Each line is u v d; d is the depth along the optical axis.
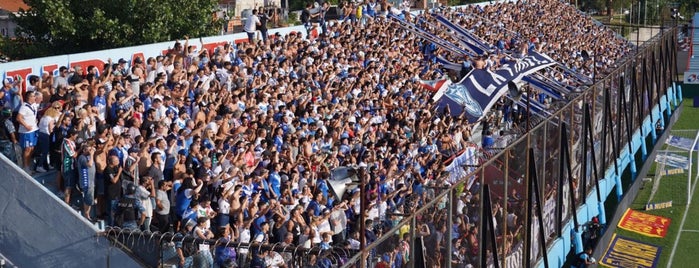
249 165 22.19
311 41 38.78
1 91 21.34
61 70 23.36
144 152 19.94
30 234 19.33
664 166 45.19
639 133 45.88
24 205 19.36
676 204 39.34
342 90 31.56
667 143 51.22
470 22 57.44
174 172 20.25
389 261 15.07
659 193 41.12
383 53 40.56
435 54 46.53
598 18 99.00
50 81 23.16
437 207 17.25
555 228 27.92
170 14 47.75
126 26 46.28
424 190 18.91
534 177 23.66
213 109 24.05
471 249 19.23
